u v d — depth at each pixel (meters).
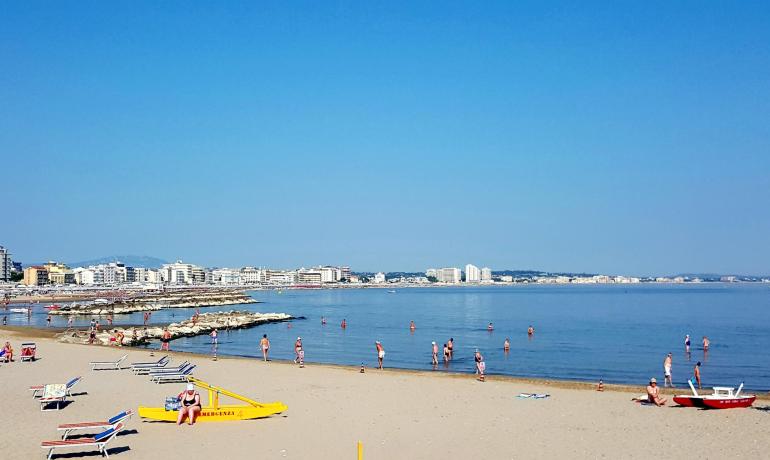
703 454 23.62
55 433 25.45
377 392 36.75
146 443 24.36
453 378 44.69
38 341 69.56
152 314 148.12
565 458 23.06
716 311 153.62
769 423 28.77
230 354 68.25
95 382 39.06
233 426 27.36
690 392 40.19
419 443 24.89
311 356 67.25
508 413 30.91
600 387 40.88
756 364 60.72
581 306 184.12
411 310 169.25
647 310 159.75
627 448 24.42
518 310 163.88
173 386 37.78
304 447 24.09
